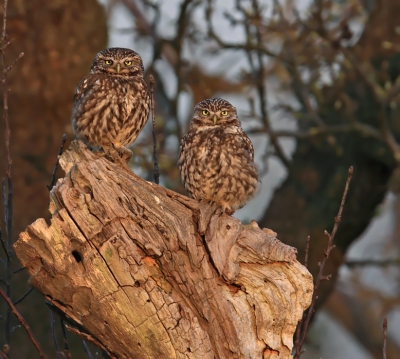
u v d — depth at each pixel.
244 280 7.34
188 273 7.11
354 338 22.38
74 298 6.77
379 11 15.10
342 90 14.47
